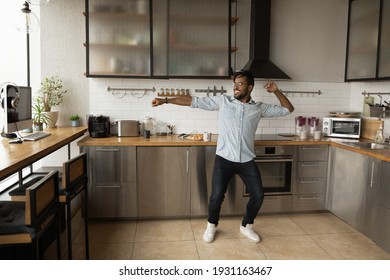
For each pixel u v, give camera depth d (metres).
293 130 4.13
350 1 3.91
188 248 2.77
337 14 4.06
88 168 3.23
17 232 1.59
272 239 2.97
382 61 3.31
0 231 1.58
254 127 2.86
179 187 3.34
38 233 1.58
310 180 3.55
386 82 3.55
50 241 2.67
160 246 2.80
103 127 3.49
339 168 3.37
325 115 4.18
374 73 3.43
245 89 2.80
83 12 3.52
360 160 3.02
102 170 3.24
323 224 3.34
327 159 3.55
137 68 3.46
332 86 4.15
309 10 4.01
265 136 3.82
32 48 3.74
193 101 2.89
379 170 2.76
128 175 3.27
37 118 3.38
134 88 3.80
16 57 3.71
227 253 2.68
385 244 2.68
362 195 2.99
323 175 3.57
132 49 3.44
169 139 3.42
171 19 3.45
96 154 3.21
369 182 2.90
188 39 3.49
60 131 3.25
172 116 3.90
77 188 2.17
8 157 1.87
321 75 4.11
